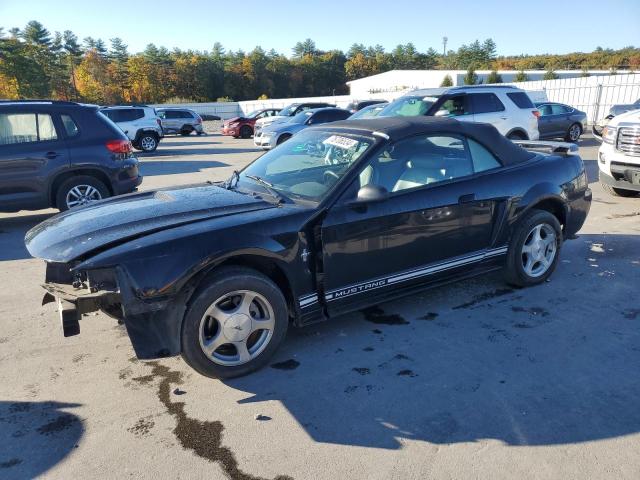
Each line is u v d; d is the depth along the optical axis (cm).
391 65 11569
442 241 393
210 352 309
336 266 345
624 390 301
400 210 365
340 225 340
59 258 300
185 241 296
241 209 341
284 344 366
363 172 358
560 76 5200
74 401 301
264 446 259
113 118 1886
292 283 332
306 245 334
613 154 788
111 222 329
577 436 262
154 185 1096
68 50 9081
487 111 1052
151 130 1927
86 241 307
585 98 2772
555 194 448
